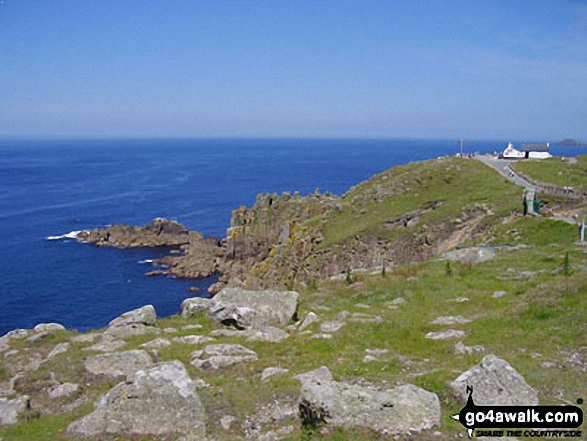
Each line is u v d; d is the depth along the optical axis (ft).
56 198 636.89
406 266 150.71
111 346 81.56
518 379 54.65
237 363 72.38
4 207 570.46
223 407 55.77
